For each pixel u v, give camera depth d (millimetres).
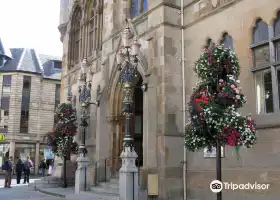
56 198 14570
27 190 18750
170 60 12969
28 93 45281
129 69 12469
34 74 45688
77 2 23219
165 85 12672
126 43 12672
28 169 25797
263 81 10320
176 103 12805
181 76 13102
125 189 11547
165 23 13102
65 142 18922
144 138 13359
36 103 45531
